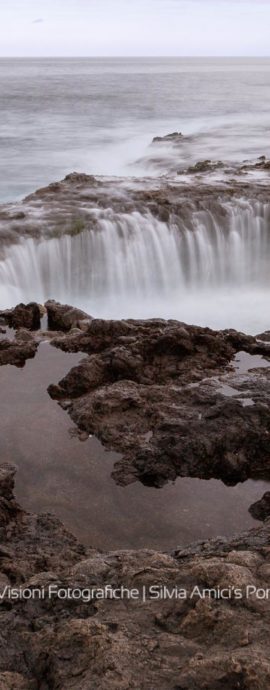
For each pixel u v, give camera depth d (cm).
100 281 1686
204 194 1898
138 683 338
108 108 6425
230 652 351
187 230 1766
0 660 375
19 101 7275
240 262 1841
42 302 1592
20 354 942
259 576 421
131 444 733
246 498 668
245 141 3978
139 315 1559
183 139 4053
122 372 858
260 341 993
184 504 657
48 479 688
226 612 381
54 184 2031
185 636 376
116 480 688
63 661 362
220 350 932
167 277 1758
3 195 2666
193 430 720
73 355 952
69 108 6450
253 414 733
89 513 642
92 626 379
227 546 518
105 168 3316
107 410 779
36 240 1600
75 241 1642
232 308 1598
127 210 1775
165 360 897
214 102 7075
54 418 791
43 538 586
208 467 701
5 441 748
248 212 1833
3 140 4234
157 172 3152
